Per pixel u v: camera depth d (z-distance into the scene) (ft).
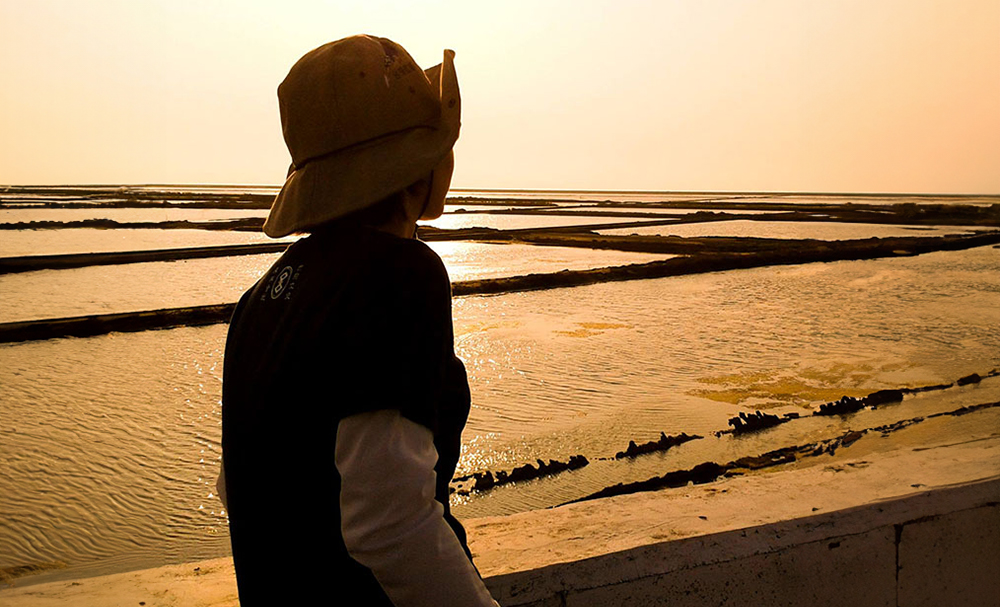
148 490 22.59
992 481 6.91
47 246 106.83
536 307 57.00
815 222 183.62
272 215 3.95
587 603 5.70
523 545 6.03
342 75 3.58
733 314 54.03
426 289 3.29
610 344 42.98
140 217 187.73
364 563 3.06
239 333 3.88
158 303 59.47
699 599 5.98
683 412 29.84
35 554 18.80
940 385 33.86
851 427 27.71
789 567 6.19
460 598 3.06
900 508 6.52
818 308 56.75
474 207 328.29
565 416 29.25
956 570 6.77
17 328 45.16
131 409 30.42
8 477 23.39
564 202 415.03
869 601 6.49
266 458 3.37
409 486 3.02
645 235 134.51
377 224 3.76
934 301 60.13
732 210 271.69
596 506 6.78
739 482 7.20
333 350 3.17
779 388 33.60
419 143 3.67
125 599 5.74
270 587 3.54
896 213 235.61
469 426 27.86
